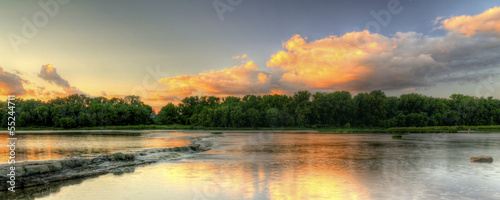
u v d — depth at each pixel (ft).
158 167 85.10
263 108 568.41
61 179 67.00
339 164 89.35
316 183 62.39
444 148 142.41
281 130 482.69
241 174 73.26
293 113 544.62
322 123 536.01
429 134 305.73
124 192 56.29
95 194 55.06
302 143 184.24
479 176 69.00
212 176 70.90
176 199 51.62
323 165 87.45
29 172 64.39
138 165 88.89
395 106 526.57
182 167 84.94
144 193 55.52
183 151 126.72
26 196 53.67
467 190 55.83
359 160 98.48
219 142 197.77
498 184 60.49
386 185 60.13
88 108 573.74
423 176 69.31
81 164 79.82
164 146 163.32
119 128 504.02
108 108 545.44
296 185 60.54
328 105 514.27
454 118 505.25
